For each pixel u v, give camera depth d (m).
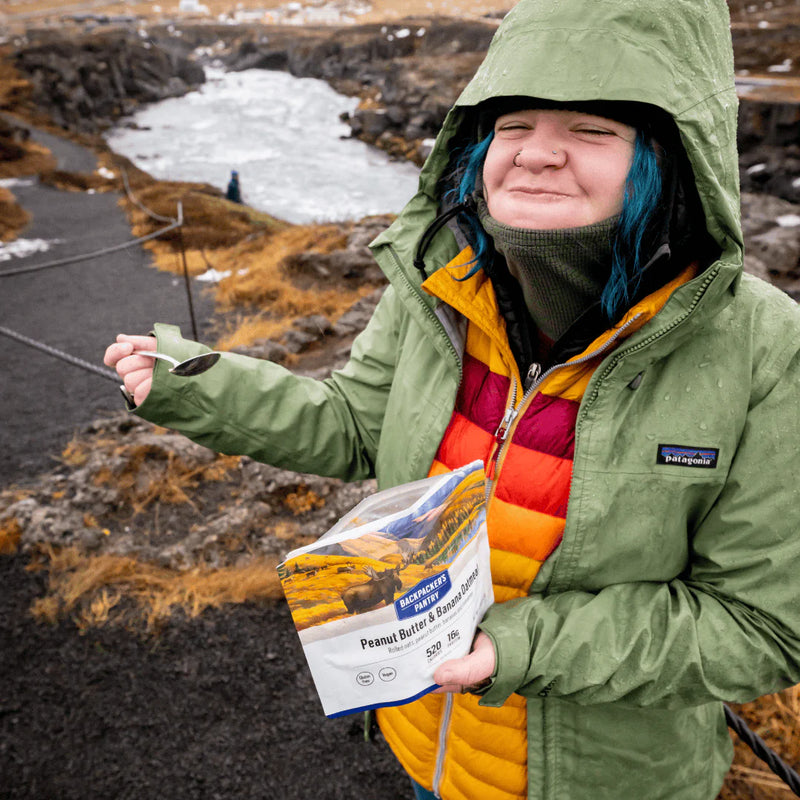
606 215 0.84
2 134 32.06
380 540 0.82
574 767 1.11
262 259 12.91
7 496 5.23
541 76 0.79
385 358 1.30
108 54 53.34
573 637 0.92
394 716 1.34
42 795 3.16
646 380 0.95
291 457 1.29
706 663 0.90
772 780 2.58
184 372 1.12
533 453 1.01
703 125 0.79
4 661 3.84
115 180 26.05
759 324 0.94
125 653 3.87
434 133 40.66
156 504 4.96
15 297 11.91
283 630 4.00
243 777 3.22
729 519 0.94
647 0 0.79
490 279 1.06
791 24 57.12
